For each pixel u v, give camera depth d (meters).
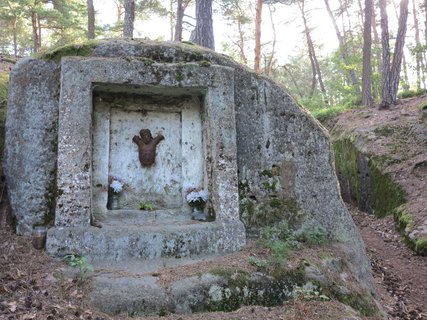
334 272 5.04
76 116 4.90
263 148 5.84
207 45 10.80
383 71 14.74
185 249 4.93
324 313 4.25
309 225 5.80
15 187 5.00
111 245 4.70
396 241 8.18
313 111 18.36
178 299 4.15
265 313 4.18
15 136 5.09
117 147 5.60
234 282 4.44
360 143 11.81
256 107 5.89
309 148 6.04
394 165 10.27
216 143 5.39
